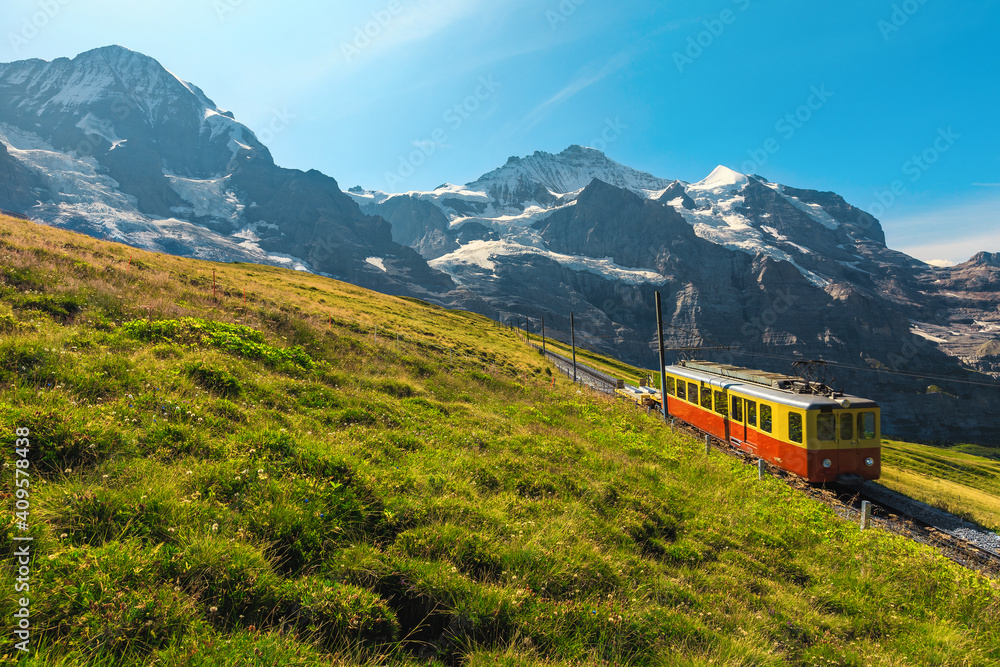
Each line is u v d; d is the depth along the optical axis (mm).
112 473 5277
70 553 3875
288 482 6012
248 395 9781
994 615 7359
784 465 17844
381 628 4418
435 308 87562
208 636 3613
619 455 13586
